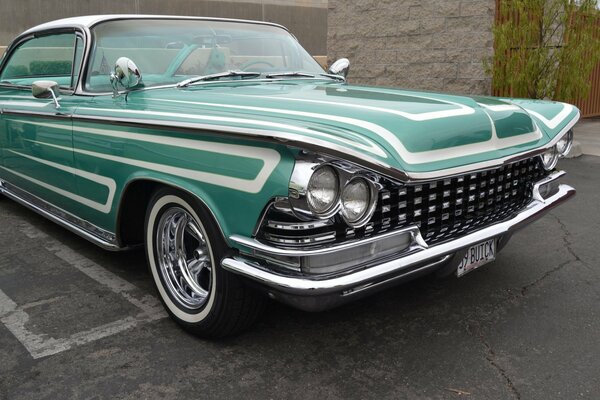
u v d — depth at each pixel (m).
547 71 7.45
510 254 4.06
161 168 2.71
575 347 2.78
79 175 3.42
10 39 23.14
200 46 3.76
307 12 31.03
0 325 3.04
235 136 2.31
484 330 2.96
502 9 7.53
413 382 2.51
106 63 3.55
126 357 2.72
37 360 2.70
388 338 2.89
